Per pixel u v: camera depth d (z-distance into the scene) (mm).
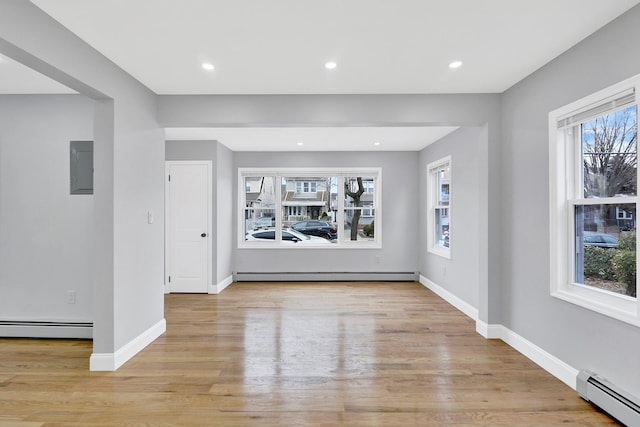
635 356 2098
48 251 3477
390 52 2666
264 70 2988
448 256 5055
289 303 4949
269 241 6598
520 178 3223
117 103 2902
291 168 6441
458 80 3215
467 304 4438
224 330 3832
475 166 4230
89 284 3480
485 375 2779
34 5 2055
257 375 2777
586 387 2357
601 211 2477
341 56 2736
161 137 3674
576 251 2709
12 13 1923
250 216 6613
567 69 2631
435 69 2969
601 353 2340
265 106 3559
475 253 4234
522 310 3205
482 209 3648
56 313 3492
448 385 2621
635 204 2217
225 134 5125
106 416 2221
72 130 3467
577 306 2545
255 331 3801
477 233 4188
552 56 2736
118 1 2016
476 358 3098
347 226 6648
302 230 6637
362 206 6652
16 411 2277
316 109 3547
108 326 2863
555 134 2754
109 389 2555
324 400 2414
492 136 3535
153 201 3523
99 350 2859
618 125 2338
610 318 2264
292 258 6453
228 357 3119
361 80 3207
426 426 2129
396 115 3541
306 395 2477
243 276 6398
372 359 3080
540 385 2621
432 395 2480
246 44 2543
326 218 6656
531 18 2207
